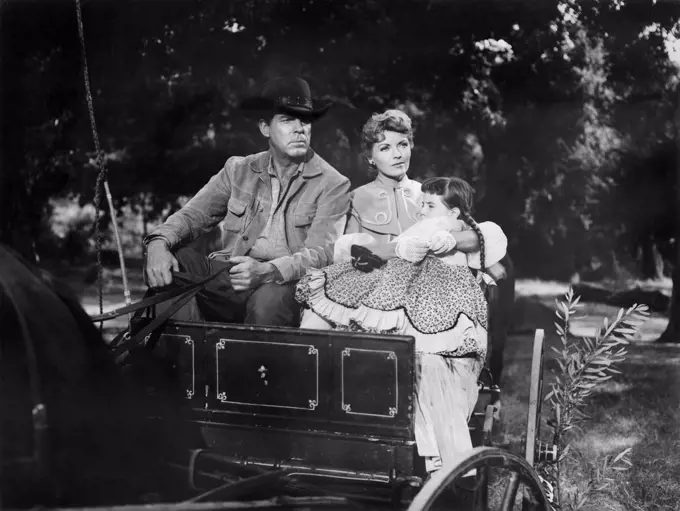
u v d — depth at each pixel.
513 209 4.70
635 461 4.64
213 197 3.67
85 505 2.60
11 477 2.54
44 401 2.51
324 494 2.85
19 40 4.77
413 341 2.83
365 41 4.39
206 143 4.54
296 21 4.38
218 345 3.08
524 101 4.65
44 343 2.57
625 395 5.25
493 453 2.78
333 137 4.08
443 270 3.26
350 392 2.91
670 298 5.62
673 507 4.32
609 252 5.07
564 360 4.09
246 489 2.69
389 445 2.86
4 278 2.58
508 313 4.04
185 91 4.55
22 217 5.01
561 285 4.91
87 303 5.18
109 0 4.57
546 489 3.50
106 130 4.77
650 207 4.98
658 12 4.62
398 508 2.84
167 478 2.89
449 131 4.54
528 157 4.67
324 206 3.59
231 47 4.45
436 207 3.41
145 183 4.78
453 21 4.47
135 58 4.59
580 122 4.75
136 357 3.15
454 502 3.12
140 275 5.20
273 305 3.38
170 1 4.50
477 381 3.38
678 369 5.43
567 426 3.66
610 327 3.69
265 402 3.02
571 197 4.80
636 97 4.80
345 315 3.21
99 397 2.70
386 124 3.61
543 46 4.62
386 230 3.56
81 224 5.12
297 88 3.63
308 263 3.46
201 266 3.50
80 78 4.76
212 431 3.09
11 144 4.96
